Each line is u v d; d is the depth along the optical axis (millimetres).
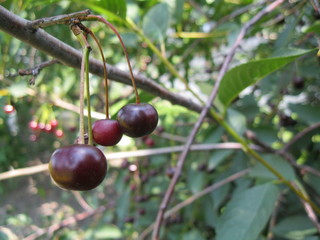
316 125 215
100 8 165
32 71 110
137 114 102
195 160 292
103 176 88
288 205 238
